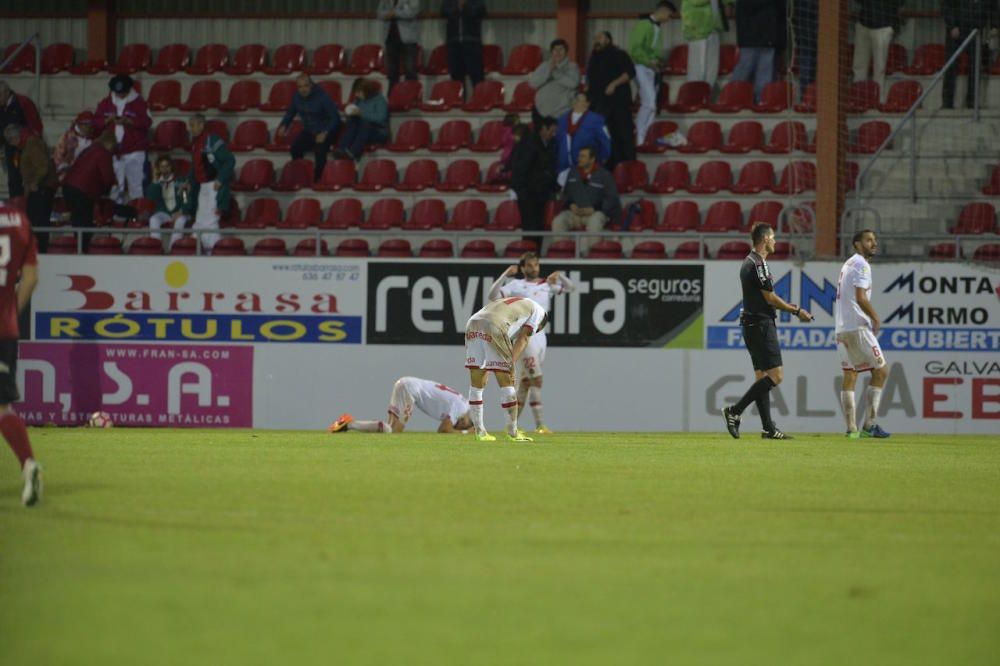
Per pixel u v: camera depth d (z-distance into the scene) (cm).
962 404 6644
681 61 9050
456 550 2266
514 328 5334
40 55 9281
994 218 7594
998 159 7888
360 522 2594
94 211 7862
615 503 2980
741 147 8119
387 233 6925
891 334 6669
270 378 6900
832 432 6681
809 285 6694
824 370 6688
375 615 1762
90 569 2052
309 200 8119
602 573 2075
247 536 2394
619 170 7950
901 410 6662
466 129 8644
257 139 8825
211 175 7775
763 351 5597
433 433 6197
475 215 7956
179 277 6931
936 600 1906
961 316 6656
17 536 2370
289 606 1809
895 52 8800
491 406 6769
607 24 9500
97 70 9306
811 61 8250
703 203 7869
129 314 6950
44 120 9144
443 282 6838
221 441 5225
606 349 6775
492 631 1686
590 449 4862
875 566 2172
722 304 6731
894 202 7681
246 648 1583
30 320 6975
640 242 7512
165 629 1672
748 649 1617
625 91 7975
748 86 8525
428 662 1534
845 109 6856
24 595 1859
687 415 6750
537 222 7419
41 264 6956
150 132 8862
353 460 4159
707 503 3011
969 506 3036
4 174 8588
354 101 8450
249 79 9338
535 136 7388
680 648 1617
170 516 2658
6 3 10025
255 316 6906
